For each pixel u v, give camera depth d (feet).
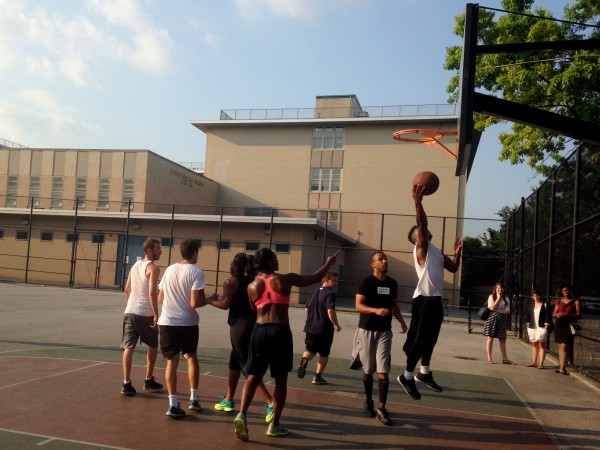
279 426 18.42
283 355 17.92
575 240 37.78
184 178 128.77
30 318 47.70
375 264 21.43
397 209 127.34
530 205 56.54
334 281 27.07
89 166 119.96
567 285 36.22
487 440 19.49
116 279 101.24
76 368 27.07
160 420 19.29
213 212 139.23
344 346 42.96
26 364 27.55
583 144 36.58
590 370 33.47
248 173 139.23
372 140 131.44
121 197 117.39
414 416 22.09
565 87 58.70
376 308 20.88
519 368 37.09
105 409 20.17
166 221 100.22
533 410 24.49
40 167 123.03
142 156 117.19
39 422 18.25
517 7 66.28
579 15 63.21
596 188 33.35
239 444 17.34
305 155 135.95
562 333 35.70
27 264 97.76
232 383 20.71
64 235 104.63
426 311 19.36
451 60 70.90
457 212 123.03
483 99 16.80
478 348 47.52
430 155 126.62
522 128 70.64
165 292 20.15
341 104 143.33
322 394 25.05
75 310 57.06
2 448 15.70
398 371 32.96
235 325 20.26
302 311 77.30
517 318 62.34
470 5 17.44
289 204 135.54
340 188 132.16
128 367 22.29
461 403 24.99
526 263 58.34
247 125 139.54
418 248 19.54
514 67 63.98
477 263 127.95
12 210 104.42
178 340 19.80
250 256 20.81
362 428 19.97
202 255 97.76
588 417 23.70
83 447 16.14
